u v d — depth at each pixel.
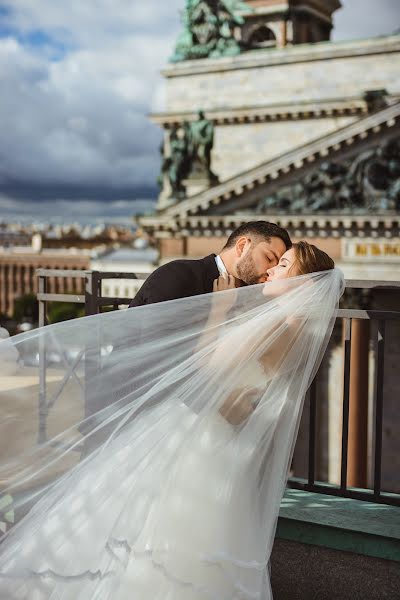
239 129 63.38
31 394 4.95
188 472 4.80
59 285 131.38
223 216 56.34
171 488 4.78
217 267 5.45
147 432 4.88
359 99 57.91
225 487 4.82
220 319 5.03
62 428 4.95
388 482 53.66
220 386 4.88
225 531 4.79
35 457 4.94
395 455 53.81
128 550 4.68
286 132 61.69
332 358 52.94
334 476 52.94
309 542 6.23
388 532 6.00
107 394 4.98
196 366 4.92
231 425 4.94
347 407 6.59
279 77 61.94
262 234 5.29
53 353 4.99
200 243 58.25
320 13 76.06
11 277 153.50
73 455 4.95
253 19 74.62
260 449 4.93
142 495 4.77
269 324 4.90
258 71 62.72
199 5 64.25
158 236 59.50
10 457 4.93
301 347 4.97
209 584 4.71
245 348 4.87
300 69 61.16
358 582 6.07
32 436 4.95
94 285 7.19
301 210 54.31
